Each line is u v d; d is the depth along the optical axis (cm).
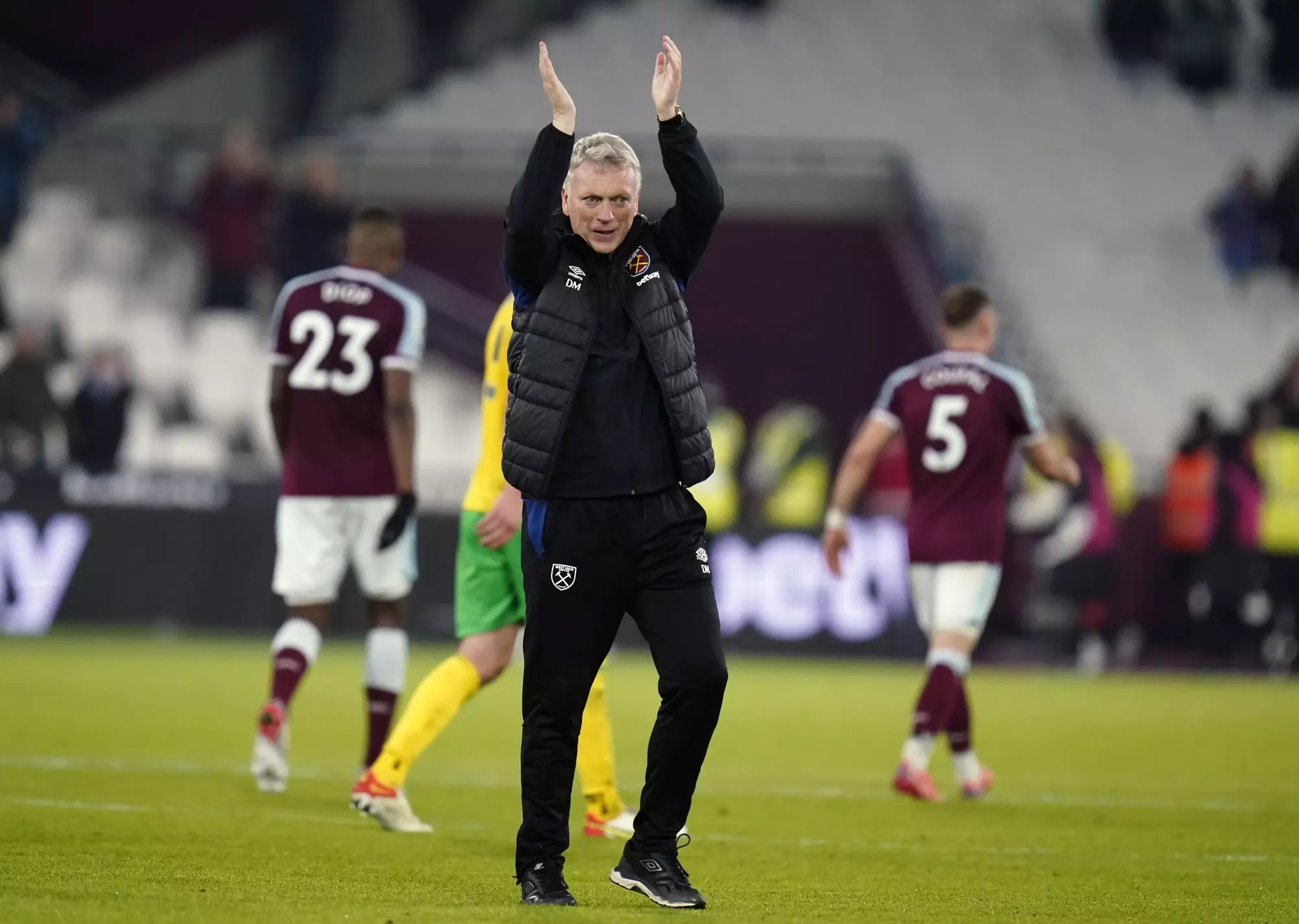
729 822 2420
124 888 1648
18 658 4959
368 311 2616
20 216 7975
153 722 3534
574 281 1556
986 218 8881
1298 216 8700
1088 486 6138
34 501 5988
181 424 7519
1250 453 6356
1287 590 6444
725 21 9319
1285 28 9275
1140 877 1981
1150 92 9325
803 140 8569
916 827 2414
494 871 1848
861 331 8244
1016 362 8425
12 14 8631
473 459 7788
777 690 4909
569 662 1570
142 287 7900
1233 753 3644
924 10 9469
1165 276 8769
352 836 2122
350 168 8138
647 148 8444
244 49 8756
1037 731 4016
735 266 8262
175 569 5991
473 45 8988
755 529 6009
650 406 1560
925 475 2786
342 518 2630
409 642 5891
